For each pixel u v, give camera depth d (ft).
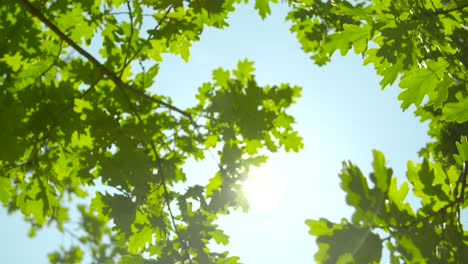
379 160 7.34
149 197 13.84
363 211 7.16
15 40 13.20
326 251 7.16
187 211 13.74
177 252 13.61
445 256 7.63
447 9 12.00
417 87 11.43
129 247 13.80
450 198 8.34
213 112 13.05
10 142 12.32
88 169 13.21
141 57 14.74
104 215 13.37
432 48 11.75
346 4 12.38
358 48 12.49
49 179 13.66
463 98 10.46
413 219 7.60
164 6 14.07
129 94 13.88
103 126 13.23
